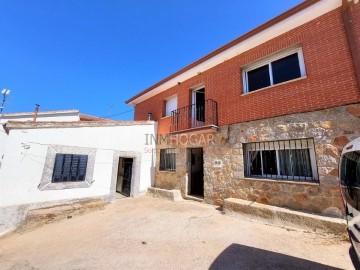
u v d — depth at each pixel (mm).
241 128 6613
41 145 6598
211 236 4418
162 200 8133
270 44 6309
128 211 6738
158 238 4430
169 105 10422
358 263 2365
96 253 3828
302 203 4977
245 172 6418
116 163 8523
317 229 4305
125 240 4387
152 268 3234
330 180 4621
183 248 3900
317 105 5055
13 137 6113
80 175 7402
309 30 5520
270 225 4926
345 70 4754
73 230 5219
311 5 5109
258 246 3850
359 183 2412
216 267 3199
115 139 8641
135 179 9219
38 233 5188
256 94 6391
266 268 3117
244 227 4848
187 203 7465
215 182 7125
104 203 7406
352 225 2541
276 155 5844
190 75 8891
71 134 7328
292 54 5984
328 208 4566
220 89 7602
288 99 5617
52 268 3371
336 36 5031
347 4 4898
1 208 5629
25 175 6172
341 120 4645
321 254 3459
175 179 8820
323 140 4844
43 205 6418
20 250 4219
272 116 5883
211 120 7621
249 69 6988
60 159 6969
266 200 5648
